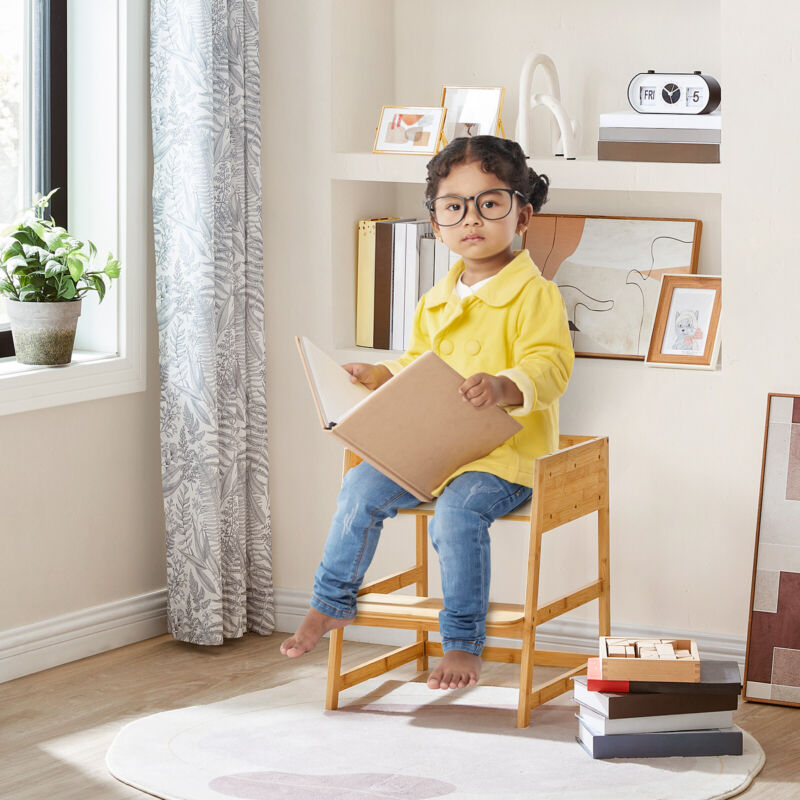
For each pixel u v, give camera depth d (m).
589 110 3.03
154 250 2.98
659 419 2.76
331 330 2.99
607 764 2.24
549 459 2.35
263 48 2.97
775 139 2.60
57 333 2.78
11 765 2.27
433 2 3.13
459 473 2.43
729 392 2.70
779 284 2.63
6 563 2.71
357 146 3.05
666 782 2.16
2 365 2.79
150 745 2.34
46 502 2.78
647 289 2.86
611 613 2.84
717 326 2.75
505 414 2.35
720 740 2.28
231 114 2.87
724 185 2.64
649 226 2.91
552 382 2.44
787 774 2.24
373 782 2.17
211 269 2.82
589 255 2.92
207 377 2.84
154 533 3.04
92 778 2.22
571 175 2.77
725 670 2.34
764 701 2.59
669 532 2.78
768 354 2.66
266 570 3.03
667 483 2.77
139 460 2.99
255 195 2.94
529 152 2.86
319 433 3.02
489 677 2.75
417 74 3.17
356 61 3.02
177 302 2.85
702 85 2.70
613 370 2.79
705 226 2.92
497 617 2.38
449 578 2.37
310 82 2.94
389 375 2.59
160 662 2.84
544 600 2.89
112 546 2.94
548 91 3.04
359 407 2.28
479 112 2.92
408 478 2.36
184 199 2.81
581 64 3.02
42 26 2.86
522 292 2.53
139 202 2.91
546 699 2.47
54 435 2.78
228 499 2.93
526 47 3.06
